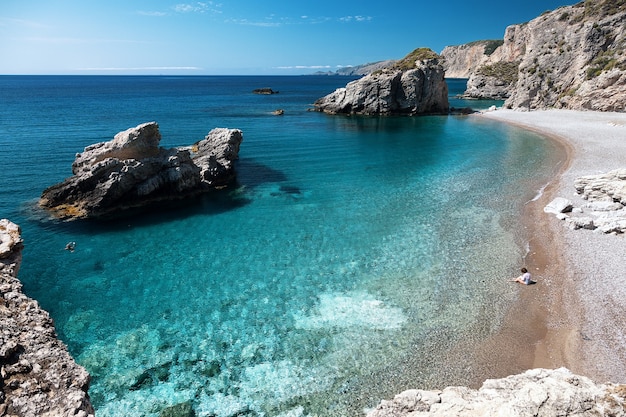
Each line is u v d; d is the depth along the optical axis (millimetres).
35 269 23766
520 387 11211
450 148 59094
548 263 23781
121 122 74875
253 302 20688
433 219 31406
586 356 16141
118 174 32469
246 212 33469
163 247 26984
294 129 75375
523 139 63812
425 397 11258
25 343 9109
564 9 101250
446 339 17594
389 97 98125
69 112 90125
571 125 72250
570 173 41469
